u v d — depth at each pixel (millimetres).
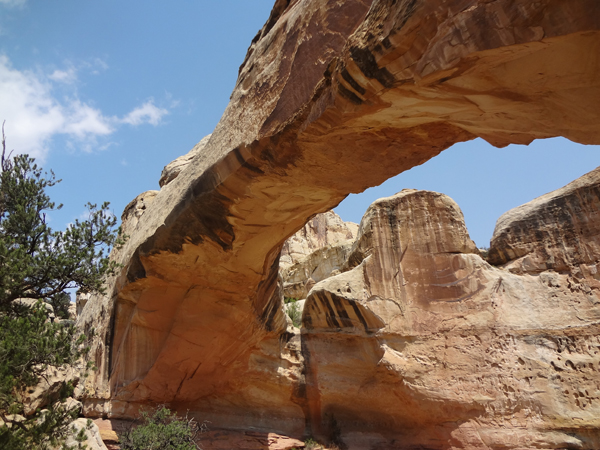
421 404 15078
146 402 13820
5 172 9906
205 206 10359
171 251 11766
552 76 4703
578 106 5035
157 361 13320
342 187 9375
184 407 15164
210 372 14875
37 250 9336
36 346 7371
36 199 9992
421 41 4848
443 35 4629
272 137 7848
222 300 13477
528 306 15875
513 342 15188
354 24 6445
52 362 7609
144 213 13531
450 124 7219
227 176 9352
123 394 13188
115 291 13750
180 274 12578
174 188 11727
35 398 9562
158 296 13102
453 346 15562
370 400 16125
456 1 4402
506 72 4828
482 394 14602
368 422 16250
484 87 5215
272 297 15164
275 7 8781
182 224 11008
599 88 4629
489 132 6547
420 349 15820
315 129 7133
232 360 15219
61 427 7859
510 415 14164
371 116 6539
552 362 14703
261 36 9281
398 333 16078
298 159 8266
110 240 9617
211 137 10375
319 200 10078
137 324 13203
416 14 4660
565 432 13547
